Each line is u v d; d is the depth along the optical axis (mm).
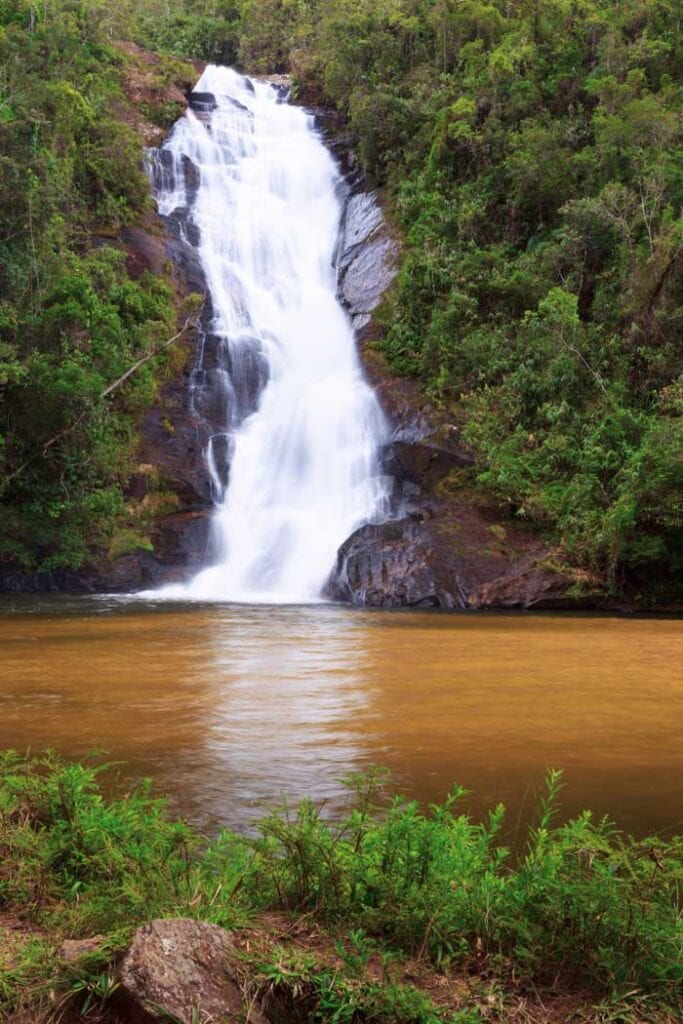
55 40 45969
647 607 26891
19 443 29750
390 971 3398
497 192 43625
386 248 44344
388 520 31578
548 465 31234
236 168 48438
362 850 4273
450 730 8992
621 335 35469
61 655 14305
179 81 52406
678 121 41125
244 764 7512
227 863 4398
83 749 8008
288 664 13555
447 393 36312
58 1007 3096
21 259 32562
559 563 27266
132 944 3164
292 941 3592
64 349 30875
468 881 3971
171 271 40406
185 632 17875
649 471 27344
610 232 38531
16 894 4152
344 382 38719
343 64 53219
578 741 8555
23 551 28828
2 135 32750
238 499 33938
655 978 3367
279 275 45094
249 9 70875
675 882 4109
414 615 22906
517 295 38906
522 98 45719
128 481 31969
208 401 36906
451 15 52156
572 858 4102
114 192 41844
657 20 49156
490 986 3354
